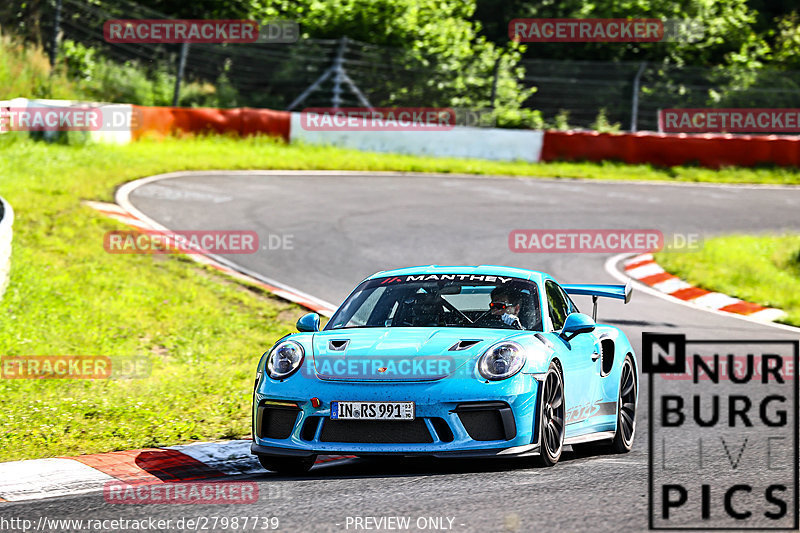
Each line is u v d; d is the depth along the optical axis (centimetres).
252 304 4762
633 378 2812
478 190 8300
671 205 8194
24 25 10056
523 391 2103
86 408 2978
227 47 11356
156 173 7675
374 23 11600
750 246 6669
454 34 12025
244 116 9569
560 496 1825
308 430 2127
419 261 5725
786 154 10425
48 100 8156
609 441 2658
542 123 11925
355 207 7162
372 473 2244
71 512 1817
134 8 11050
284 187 7706
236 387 3350
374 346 2184
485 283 2538
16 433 2658
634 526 1589
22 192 6272
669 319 4900
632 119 12238
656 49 12812
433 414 2055
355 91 11338
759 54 13525
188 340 4131
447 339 2206
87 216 5966
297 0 11925
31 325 4028
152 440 2650
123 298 4603
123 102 10106
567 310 2702
